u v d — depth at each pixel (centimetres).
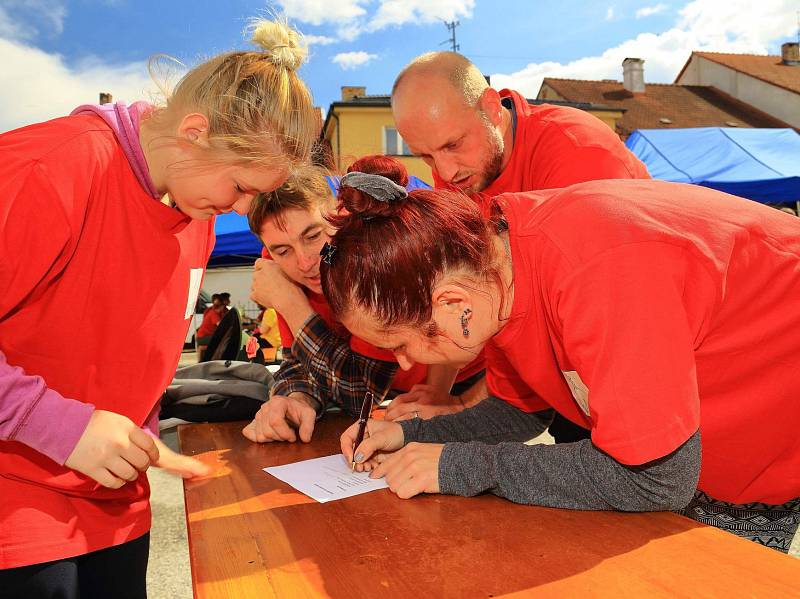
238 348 485
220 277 1753
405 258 93
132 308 119
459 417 135
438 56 196
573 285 86
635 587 67
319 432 164
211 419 183
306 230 169
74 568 114
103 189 109
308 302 184
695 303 85
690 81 2570
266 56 119
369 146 1573
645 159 696
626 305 81
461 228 95
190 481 119
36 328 109
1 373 93
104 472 96
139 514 131
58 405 95
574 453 95
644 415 79
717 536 80
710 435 102
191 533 90
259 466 129
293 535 87
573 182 182
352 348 178
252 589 71
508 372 133
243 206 119
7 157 97
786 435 102
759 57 2522
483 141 193
